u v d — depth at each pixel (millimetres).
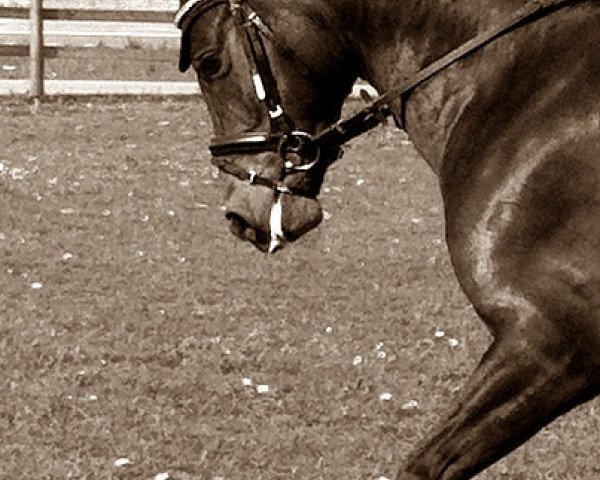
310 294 16844
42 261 17984
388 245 19406
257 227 7707
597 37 6918
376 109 7508
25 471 11312
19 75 32250
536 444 12148
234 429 12352
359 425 12500
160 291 16812
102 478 11227
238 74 7574
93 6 34531
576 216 6801
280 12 7469
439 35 7270
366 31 7445
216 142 7723
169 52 30594
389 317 15891
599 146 6777
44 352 14297
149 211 20969
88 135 26391
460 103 7203
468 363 14305
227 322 15547
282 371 13898
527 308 6887
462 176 7148
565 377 6883
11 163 23859
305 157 7617
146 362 14148
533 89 6984
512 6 7121
